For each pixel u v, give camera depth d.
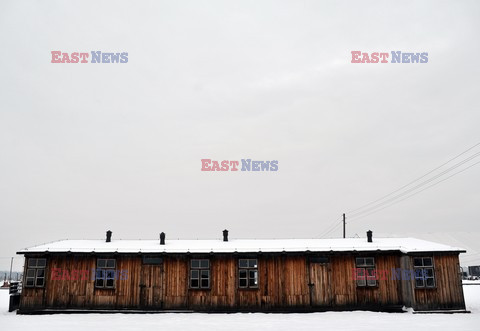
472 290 40.19
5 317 22.06
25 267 24.11
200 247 25.11
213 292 24.00
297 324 18.92
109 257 24.42
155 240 27.86
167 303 23.84
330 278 24.20
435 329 17.08
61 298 23.77
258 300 23.89
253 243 26.41
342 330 17.00
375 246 24.73
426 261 23.45
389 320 20.02
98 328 17.95
